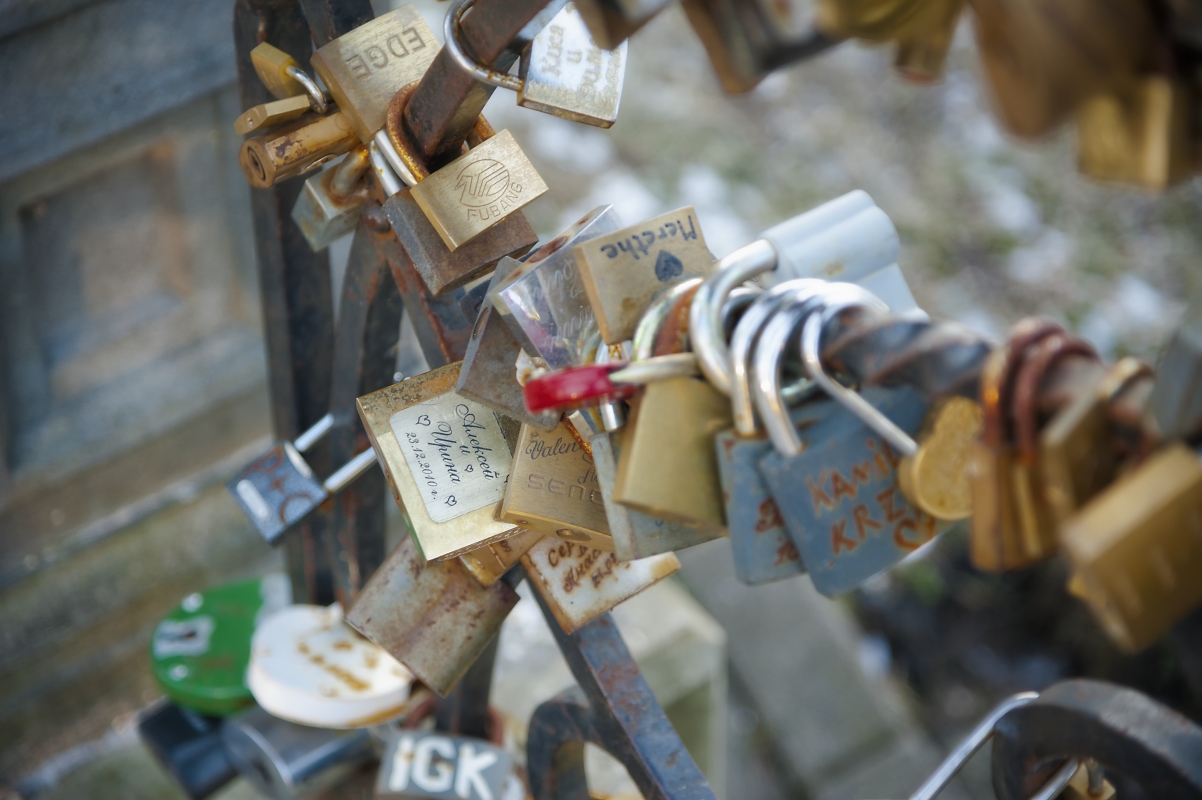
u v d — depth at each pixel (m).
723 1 0.78
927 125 5.98
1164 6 0.64
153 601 2.73
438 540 1.16
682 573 3.88
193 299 2.55
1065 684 1.04
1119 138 0.70
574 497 1.10
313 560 1.87
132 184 2.34
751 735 3.69
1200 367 0.63
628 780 2.32
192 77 2.24
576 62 1.11
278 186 1.46
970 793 3.70
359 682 1.63
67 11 2.02
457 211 1.17
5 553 2.48
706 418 0.88
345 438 1.60
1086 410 0.68
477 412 1.21
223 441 2.73
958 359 0.75
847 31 0.74
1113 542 0.64
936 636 4.28
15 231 2.20
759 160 5.66
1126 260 5.47
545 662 2.56
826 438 0.84
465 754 1.60
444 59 1.08
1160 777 0.93
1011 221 5.58
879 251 0.96
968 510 0.89
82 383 2.47
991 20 0.66
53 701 2.64
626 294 0.97
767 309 0.85
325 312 1.64
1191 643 0.76
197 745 1.90
